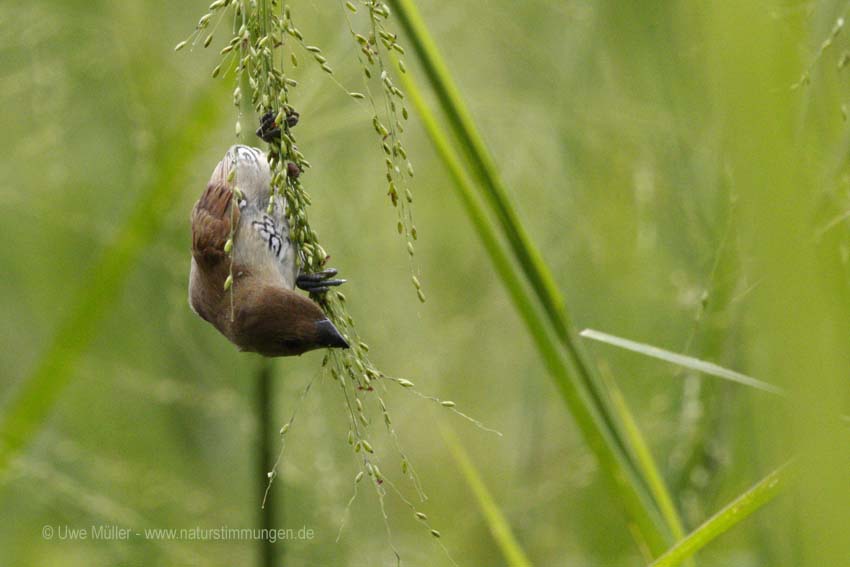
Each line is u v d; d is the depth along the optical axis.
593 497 15.13
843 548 3.43
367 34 11.14
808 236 3.46
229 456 15.70
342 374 7.01
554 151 15.44
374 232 17.17
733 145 3.50
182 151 10.53
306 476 13.91
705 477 11.48
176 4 15.42
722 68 3.50
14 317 16.88
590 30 14.45
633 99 14.05
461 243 18.00
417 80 13.77
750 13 3.44
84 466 15.31
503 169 15.64
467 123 8.20
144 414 16.03
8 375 16.56
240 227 9.41
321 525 14.06
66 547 15.10
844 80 6.79
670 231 13.32
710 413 11.37
